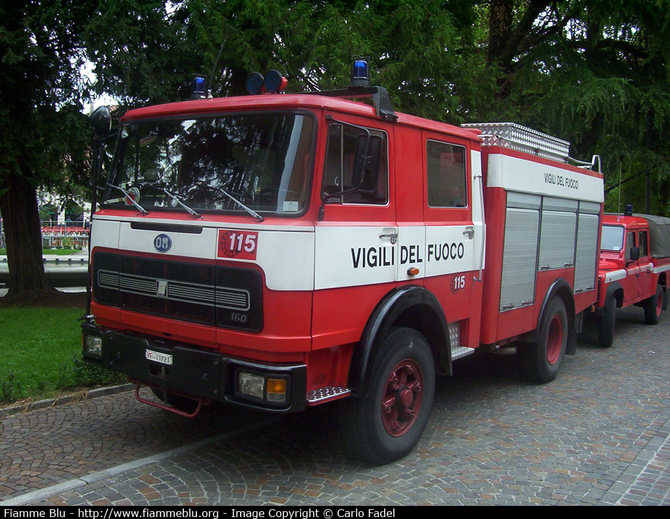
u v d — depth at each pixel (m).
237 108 4.05
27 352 7.13
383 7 9.76
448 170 5.10
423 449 4.81
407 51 8.98
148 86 9.81
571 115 12.98
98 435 4.87
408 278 4.57
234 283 3.78
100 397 5.81
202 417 5.39
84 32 9.54
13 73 10.42
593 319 9.50
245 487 4.01
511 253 6.00
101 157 4.77
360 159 3.83
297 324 3.68
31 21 9.97
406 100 9.06
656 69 15.12
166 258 4.14
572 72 13.76
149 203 4.42
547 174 6.70
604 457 4.70
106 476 4.11
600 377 7.30
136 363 4.34
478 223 5.50
